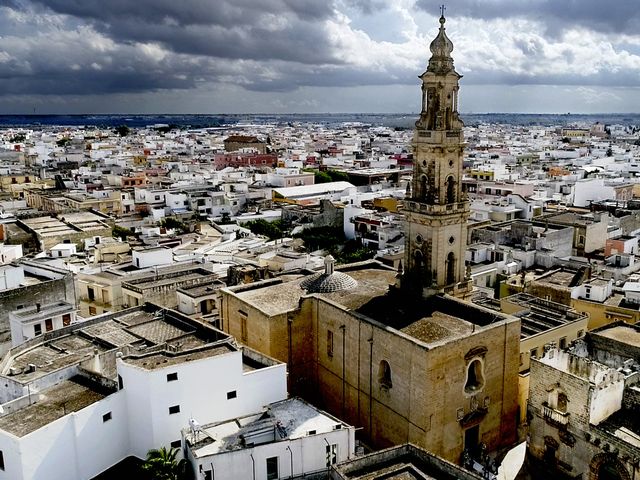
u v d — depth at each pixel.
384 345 68.25
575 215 154.25
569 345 76.94
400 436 67.75
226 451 54.59
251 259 127.00
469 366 66.62
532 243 129.62
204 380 62.84
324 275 83.69
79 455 58.41
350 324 73.06
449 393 65.25
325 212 187.62
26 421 57.97
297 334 79.00
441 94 74.25
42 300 90.00
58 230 144.00
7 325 87.31
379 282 85.94
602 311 95.00
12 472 55.22
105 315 82.44
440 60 74.31
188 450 56.53
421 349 63.03
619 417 61.62
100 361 68.94
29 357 72.06
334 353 76.62
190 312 96.19
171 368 60.94
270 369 66.69
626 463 56.72
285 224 187.88
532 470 65.56
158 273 107.56
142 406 61.16
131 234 159.75
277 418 61.28
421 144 75.50
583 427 60.16
